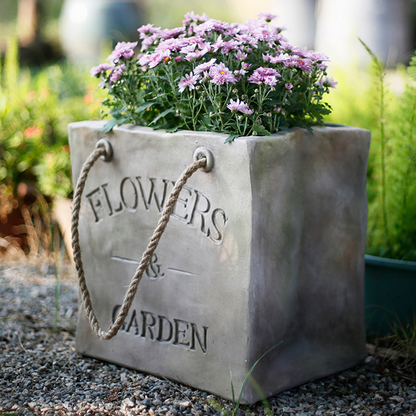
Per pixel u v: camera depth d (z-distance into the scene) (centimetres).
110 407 183
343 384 207
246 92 188
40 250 382
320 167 199
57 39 857
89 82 450
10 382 202
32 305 295
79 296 225
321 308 206
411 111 262
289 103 190
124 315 185
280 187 184
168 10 1409
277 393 194
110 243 212
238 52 187
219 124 190
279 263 187
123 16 791
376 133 321
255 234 176
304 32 739
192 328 194
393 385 205
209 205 184
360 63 418
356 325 218
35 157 385
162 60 191
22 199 387
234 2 1488
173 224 193
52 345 240
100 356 221
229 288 182
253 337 181
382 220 276
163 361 203
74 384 201
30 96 404
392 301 241
